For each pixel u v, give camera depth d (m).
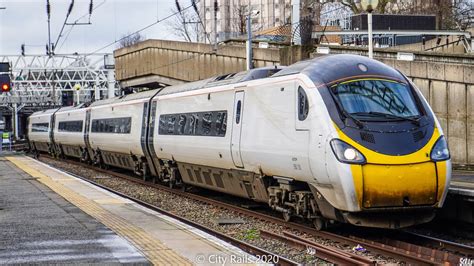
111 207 16.08
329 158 12.30
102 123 31.83
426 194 12.27
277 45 33.12
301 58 24.70
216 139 17.69
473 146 25.39
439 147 12.55
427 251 11.41
